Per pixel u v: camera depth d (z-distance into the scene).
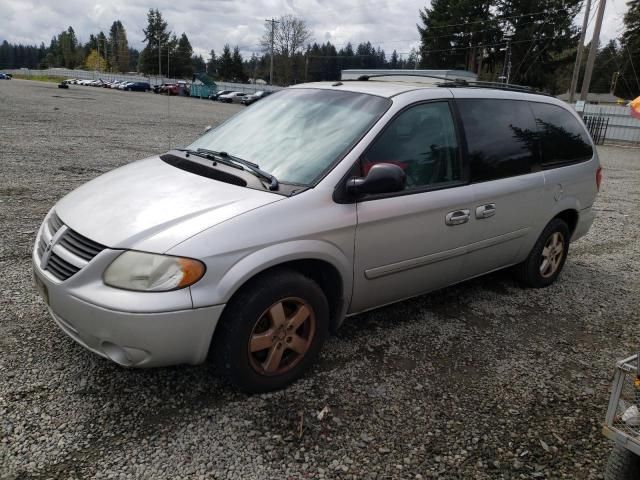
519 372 3.60
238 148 3.70
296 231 2.96
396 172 3.08
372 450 2.73
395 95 3.69
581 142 5.25
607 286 5.41
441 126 3.86
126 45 120.31
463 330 4.13
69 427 2.71
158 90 62.72
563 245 5.21
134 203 3.01
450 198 3.78
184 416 2.86
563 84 67.69
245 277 2.77
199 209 2.88
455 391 3.31
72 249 2.85
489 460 2.74
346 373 3.38
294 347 3.14
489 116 4.26
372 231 3.33
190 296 2.65
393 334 3.96
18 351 3.33
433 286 4.01
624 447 2.30
